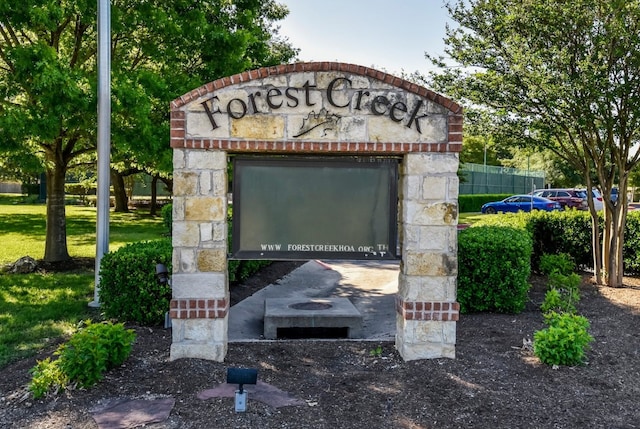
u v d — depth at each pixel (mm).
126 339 5391
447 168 5641
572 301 8312
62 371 4836
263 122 5535
